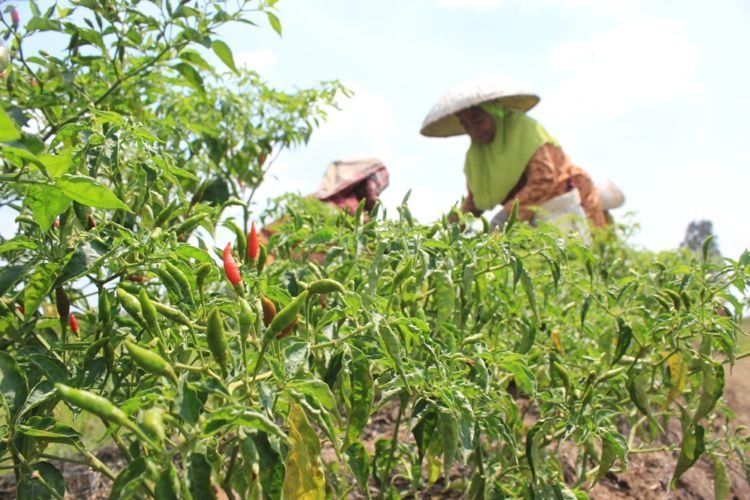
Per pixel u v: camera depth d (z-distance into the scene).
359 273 2.25
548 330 2.64
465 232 2.25
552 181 5.49
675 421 3.77
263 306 1.35
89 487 3.12
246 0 2.39
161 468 0.93
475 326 2.30
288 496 1.17
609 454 2.00
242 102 4.14
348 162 5.35
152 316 1.24
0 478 3.19
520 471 2.20
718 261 2.37
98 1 2.23
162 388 1.13
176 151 3.38
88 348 1.50
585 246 2.28
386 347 1.40
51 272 1.45
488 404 1.80
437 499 3.01
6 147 0.98
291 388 1.16
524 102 5.96
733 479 3.31
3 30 2.16
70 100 2.36
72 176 1.07
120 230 1.44
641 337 2.30
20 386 1.31
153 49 2.49
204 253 1.48
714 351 2.56
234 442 1.42
